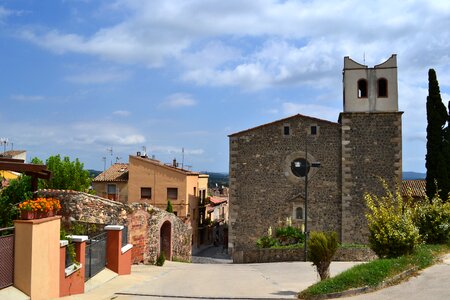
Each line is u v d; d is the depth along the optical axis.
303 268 24.00
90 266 16.56
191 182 53.91
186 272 22.97
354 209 35.69
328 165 36.53
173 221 34.47
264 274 21.16
